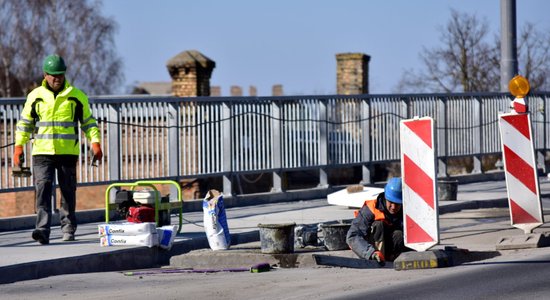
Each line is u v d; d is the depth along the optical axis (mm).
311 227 42188
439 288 31047
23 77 196750
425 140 35812
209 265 39438
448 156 73125
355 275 35062
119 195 42906
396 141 69938
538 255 38125
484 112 76688
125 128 53750
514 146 42562
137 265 39688
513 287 30719
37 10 199000
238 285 33375
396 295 30094
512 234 45656
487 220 52000
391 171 88750
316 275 35500
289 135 62625
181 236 43812
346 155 66250
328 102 65062
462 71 129250
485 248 41156
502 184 72500
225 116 58969
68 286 34000
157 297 31312
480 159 76688
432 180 35812
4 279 34625
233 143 59281
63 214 42219
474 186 70562
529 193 42500
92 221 51750
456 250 38281
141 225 40000
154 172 55000
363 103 67500
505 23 72875
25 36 196750
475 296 29375
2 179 48000
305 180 96812
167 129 55562
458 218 53094
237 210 56438
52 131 40844
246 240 45625
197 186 69125
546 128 82125
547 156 88938
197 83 94625
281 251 39000
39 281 35125
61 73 40812
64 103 41000
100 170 52562
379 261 35469
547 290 30031
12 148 48344
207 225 41156
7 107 48156
